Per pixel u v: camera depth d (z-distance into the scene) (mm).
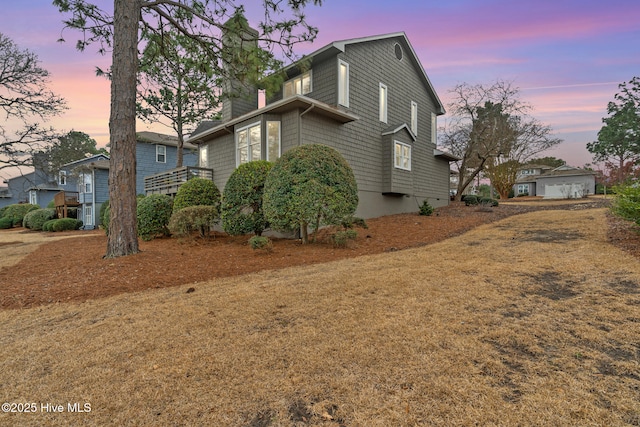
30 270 6016
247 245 8086
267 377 2232
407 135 13812
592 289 3736
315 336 2834
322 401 1964
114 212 6547
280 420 1814
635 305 3201
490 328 2885
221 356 2535
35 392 2146
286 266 5805
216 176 14055
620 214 5902
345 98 11391
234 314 3420
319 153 7402
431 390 2023
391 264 5484
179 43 9016
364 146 12312
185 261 6234
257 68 8164
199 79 13328
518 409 1821
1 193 35094
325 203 6973
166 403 1989
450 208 15797
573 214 10641
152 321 3309
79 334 3068
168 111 17875
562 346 2531
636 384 2016
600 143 28781
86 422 1844
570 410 1798
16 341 2971
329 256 6527
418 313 3273
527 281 4191
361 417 1812
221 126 12414
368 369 2287
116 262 5914
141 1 7059
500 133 20250
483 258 5594
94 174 23031
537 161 38062
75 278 5141
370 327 2980
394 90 13984
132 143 6695
